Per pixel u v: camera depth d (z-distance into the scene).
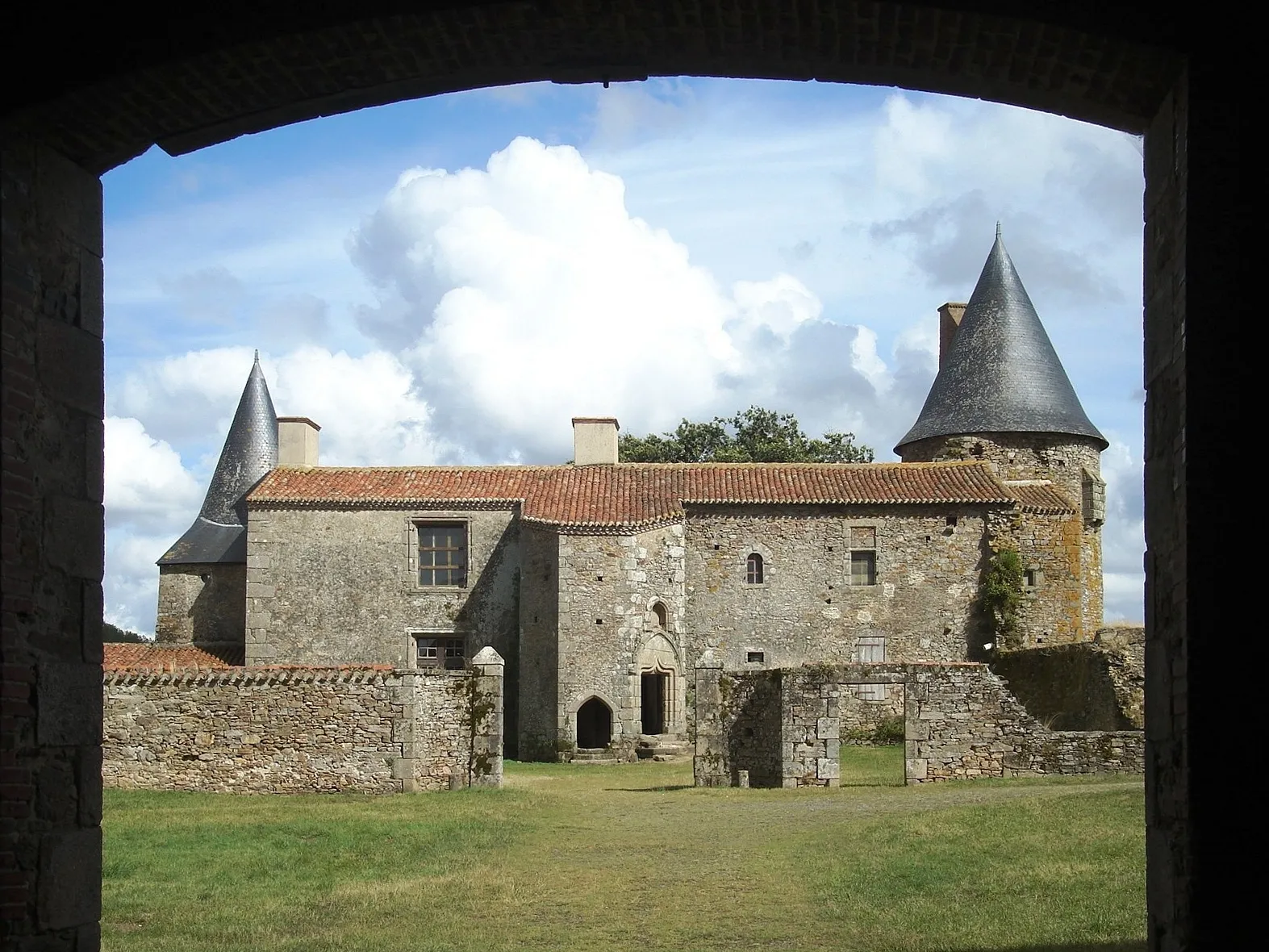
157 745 23.72
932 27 7.39
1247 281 6.60
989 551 38.34
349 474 40.22
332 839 17.28
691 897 13.27
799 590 38.09
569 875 14.66
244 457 44.25
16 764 7.22
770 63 8.10
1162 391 7.23
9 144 7.36
